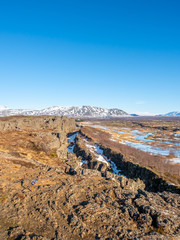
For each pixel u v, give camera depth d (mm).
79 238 21641
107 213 27328
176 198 37375
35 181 32531
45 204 27266
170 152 145000
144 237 23203
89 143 149125
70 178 37219
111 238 22156
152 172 83000
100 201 30047
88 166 94562
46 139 74562
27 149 61375
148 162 102250
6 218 23094
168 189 70625
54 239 20688
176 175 85938
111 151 120625
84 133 182875
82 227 23094
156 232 25031
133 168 92750
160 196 38125
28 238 19688
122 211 28672
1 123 82625
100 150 132250
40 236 20391
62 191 31266
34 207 26234
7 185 30266
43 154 61719
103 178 41094
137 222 26938
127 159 103938
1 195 27359
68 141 160500
